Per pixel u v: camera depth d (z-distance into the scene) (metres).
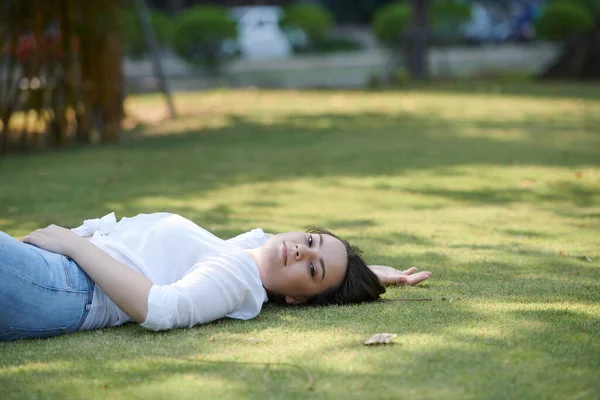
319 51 34.53
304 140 11.25
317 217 6.23
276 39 32.44
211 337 3.25
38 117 10.59
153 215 3.72
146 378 2.79
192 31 23.84
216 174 8.41
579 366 2.87
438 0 29.84
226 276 3.46
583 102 17.16
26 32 10.16
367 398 2.59
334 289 3.76
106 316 3.45
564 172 8.62
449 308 3.66
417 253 4.98
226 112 15.02
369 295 3.81
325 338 3.22
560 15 23.31
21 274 3.21
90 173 8.42
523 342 3.13
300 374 2.80
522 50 36.00
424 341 3.14
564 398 2.59
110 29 10.78
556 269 4.54
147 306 3.29
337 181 8.02
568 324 3.37
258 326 3.44
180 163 9.20
